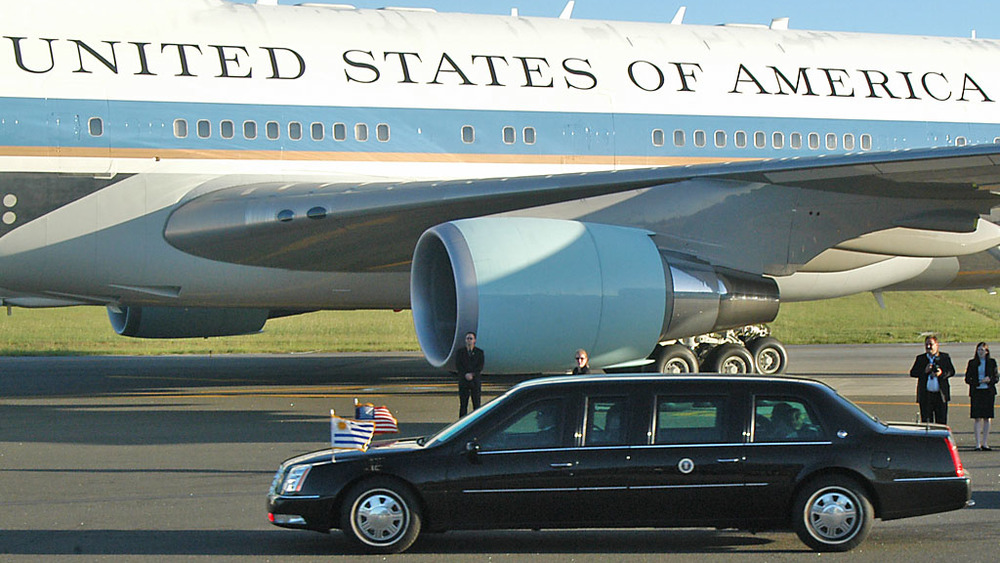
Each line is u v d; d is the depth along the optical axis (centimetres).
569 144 7488
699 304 5856
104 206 6681
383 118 7169
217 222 6569
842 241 6378
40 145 6575
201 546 3238
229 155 6894
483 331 5459
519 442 3131
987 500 3881
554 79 7531
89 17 6819
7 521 3566
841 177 5891
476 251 5522
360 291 7238
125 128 6725
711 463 3091
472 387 5484
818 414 3148
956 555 3084
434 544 3266
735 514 3105
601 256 5669
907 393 7412
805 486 3103
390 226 6350
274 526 3500
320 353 12069
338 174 7062
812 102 8050
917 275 8375
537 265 5556
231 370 9581
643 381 3188
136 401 7019
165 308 8038
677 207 6078
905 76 8356
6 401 7038
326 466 3134
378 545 3108
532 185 6006
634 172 6075
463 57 7419
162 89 6819
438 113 7275
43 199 6588
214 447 5109
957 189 6081
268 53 7075
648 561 3050
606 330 5631
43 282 6794
